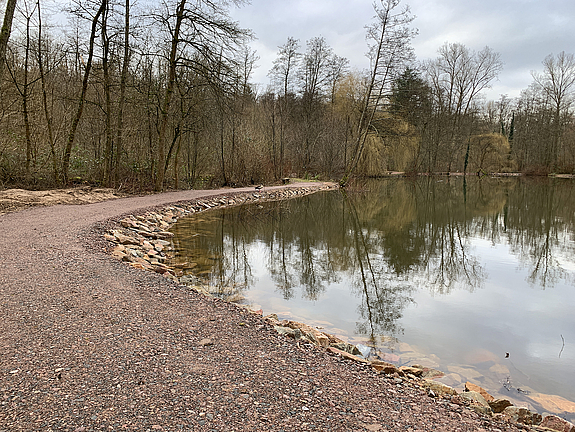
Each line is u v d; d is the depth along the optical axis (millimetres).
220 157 22188
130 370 2725
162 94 17141
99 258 5805
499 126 54719
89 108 16797
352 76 34125
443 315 5746
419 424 2424
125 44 14008
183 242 9570
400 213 16797
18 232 7164
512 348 4664
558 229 13359
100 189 14406
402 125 33188
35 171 13391
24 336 3148
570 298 6641
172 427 2102
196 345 3275
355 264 8695
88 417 2141
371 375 3223
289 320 4773
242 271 7656
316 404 2520
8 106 13062
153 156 17375
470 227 13703
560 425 2875
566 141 41719
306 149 32656
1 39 8617
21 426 2020
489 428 2529
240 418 2250
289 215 15297
